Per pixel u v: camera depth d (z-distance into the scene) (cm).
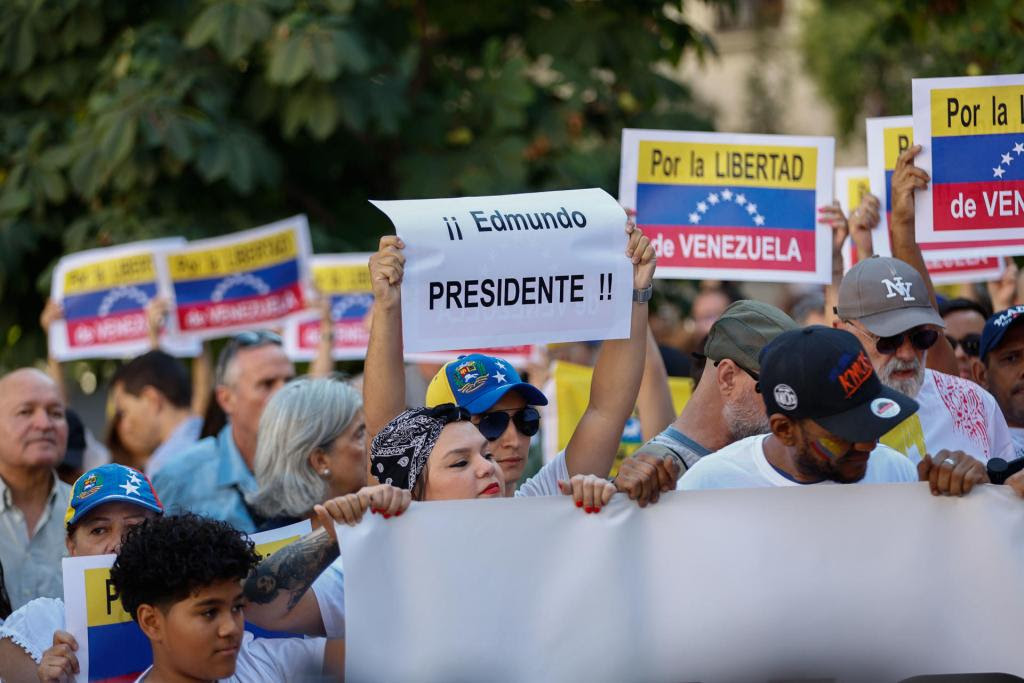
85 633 604
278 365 975
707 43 1783
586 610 567
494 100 1716
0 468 865
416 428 618
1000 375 801
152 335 1323
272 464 787
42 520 873
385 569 559
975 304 968
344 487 795
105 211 1645
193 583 533
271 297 1315
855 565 569
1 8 1669
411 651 559
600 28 1731
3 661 629
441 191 1669
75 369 1773
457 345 647
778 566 570
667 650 568
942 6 1240
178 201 1653
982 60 1302
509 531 566
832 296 845
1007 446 772
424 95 1759
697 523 570
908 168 760
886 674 567
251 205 1708
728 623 570
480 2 1778
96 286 1350
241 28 1566
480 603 563
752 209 846
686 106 2056
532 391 672
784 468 604
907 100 1719
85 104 1719
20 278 1683
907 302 686
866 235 842
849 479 580
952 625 567
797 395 552
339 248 1655
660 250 846
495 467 615
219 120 1602
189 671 540
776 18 3584
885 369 695
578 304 656
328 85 1583
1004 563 564
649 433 829
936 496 569
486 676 562
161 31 1647
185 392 1180
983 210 759
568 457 679
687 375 1152
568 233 655
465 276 646
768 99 3525
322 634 608
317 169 1752
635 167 848
